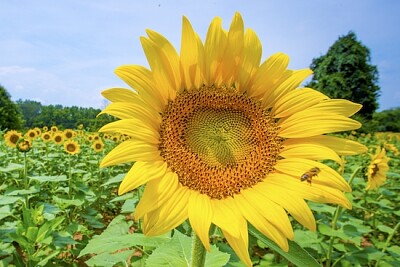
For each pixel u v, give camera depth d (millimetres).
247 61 238
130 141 195
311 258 186
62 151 1391
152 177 189
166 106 229
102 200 880
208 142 231
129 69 211
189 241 234
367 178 554
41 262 368
